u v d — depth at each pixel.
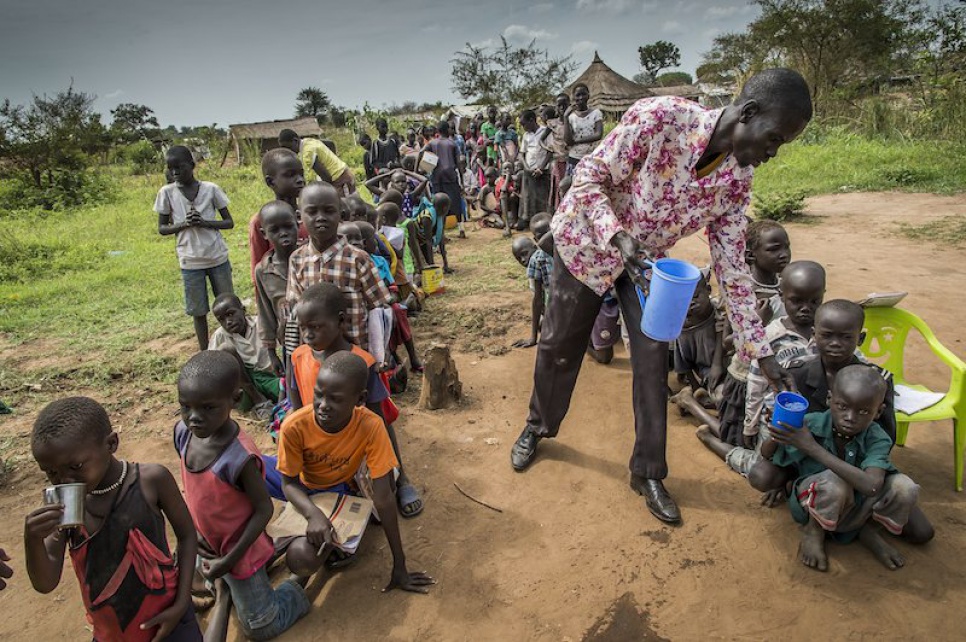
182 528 2.23
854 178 12.88
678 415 4.35
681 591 2.84
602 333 4.99
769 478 3.16
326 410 2.65
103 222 13.53
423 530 3.31
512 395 4.71
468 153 16.84
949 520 3.17
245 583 2.54
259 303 4.46
